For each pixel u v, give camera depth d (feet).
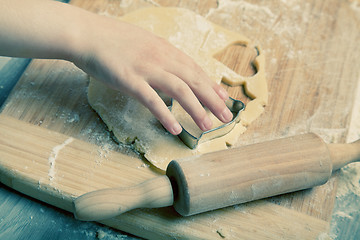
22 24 3.28
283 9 4.64
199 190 2.85
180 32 4.15
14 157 3.26
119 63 3.37
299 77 4.12
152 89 3.33
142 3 4.47
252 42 4.31
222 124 3.59
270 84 4.03
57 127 3.46
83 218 2.73
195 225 3.15
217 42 4.17
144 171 3.33
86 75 3.81
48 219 3.23
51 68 3.81
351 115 3.94
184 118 3.56
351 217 3.48
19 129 3.40
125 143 3.44
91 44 3.41
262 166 3.02
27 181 3.18
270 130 3.74
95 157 3.35
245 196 3.01
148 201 2.88
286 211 3.32
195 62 3.75
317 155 3.15
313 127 3.82
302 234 3.23
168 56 3.56
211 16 4.47
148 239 3.25
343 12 4.73
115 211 2.76
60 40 3.35
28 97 3.60
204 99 3.44
